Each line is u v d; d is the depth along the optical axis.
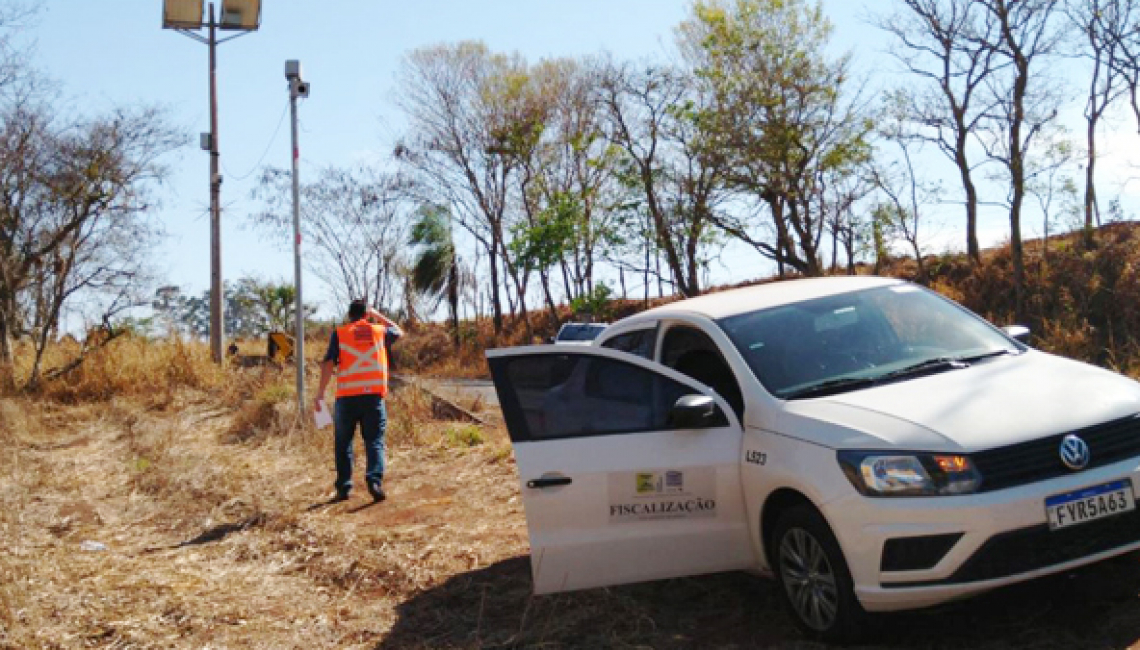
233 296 35.59
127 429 14.61
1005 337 5.78
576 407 5.34
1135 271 21.52
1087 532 4.38
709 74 25.73
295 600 6.29
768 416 5.05
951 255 26.67
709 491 5.11
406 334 35.41
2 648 5.39
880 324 5.68
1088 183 24.44
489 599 6.00
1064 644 4.44
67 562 7.27
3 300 22.41
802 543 4.84
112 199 23.22
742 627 5.19
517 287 33.84
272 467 11.12
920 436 4.48
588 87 32.16
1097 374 5.09
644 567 5.16
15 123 22.56
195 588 6.57
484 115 33.97
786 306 5.84
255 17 23.31
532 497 5.17
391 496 9.13
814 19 24.83
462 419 13.48
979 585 4.29
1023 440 4.41
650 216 29.09
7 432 15.16
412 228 34.06
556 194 31.69
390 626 5.72
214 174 23.44
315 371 16.78
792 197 24.92
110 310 22.12
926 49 23.44
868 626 4.62
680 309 6.18
